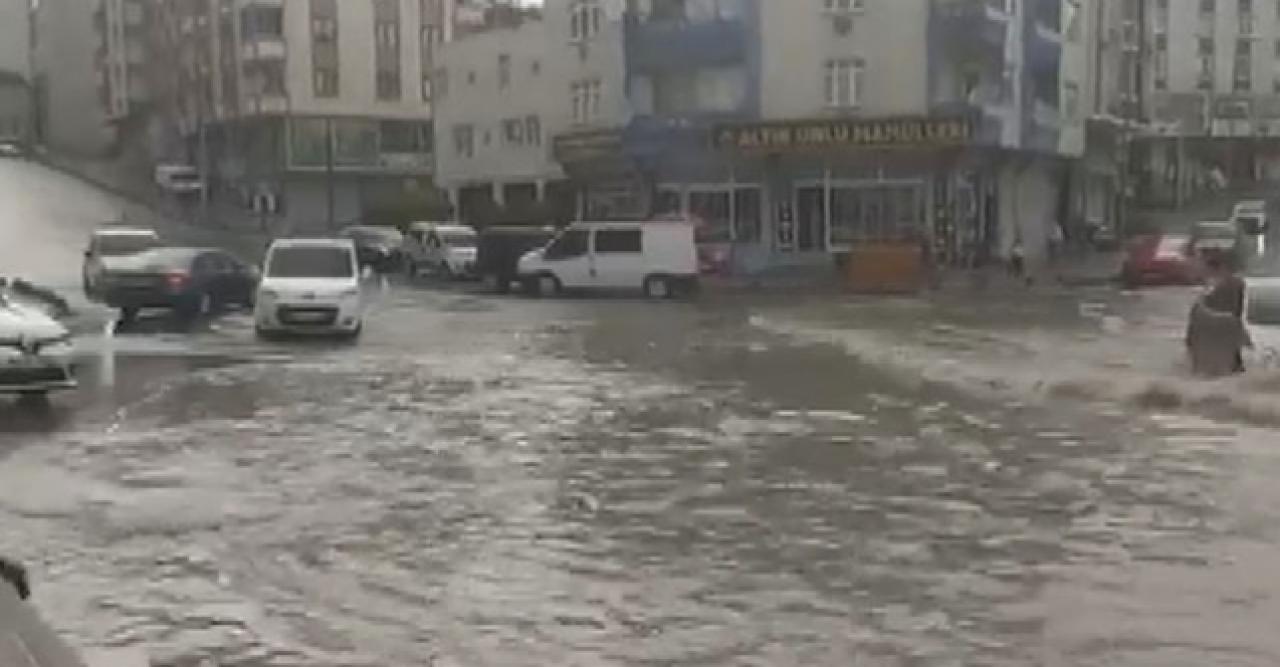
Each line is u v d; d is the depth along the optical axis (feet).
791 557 27.48
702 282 130.93
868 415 47.14
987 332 78.59
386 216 206.28
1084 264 147.33
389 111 245.65
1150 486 34.27
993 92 142.51
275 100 235.81
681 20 150.00
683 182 152.35
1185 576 25.71
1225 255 120.67
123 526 30.32
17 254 151.94
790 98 146.00
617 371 61.31
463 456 39.27
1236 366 55.42
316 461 38.45
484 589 25.25
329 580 25.90
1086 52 175.73
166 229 199.31
